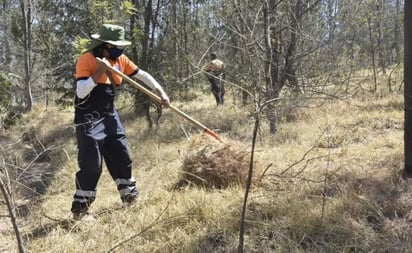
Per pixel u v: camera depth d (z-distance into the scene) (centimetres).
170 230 379
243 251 341
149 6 906
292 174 479
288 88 546
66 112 1252
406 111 435
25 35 1308
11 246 398
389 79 1076
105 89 437
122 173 456
